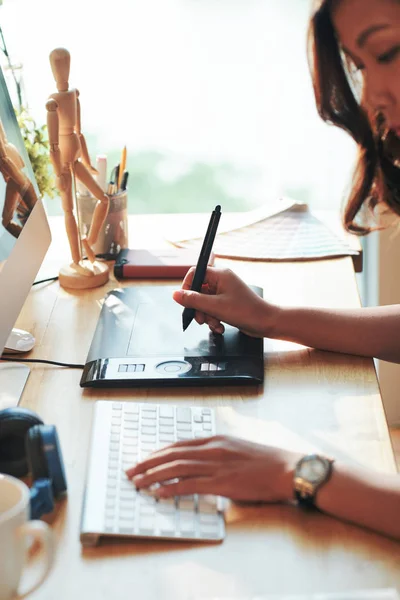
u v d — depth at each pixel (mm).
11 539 612
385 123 1057
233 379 979
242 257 1403
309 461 771
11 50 1848
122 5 2066
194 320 1146
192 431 877
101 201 1312
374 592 640
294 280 1315
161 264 1336
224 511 760
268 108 2219
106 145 2256
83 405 953
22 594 631
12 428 783
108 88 2180
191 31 2125
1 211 993
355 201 1189
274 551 703
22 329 1155
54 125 1205
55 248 1457
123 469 808
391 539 716
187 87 2205
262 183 2311
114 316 1165
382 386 2053
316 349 1082
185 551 707
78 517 752
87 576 678
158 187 2902
